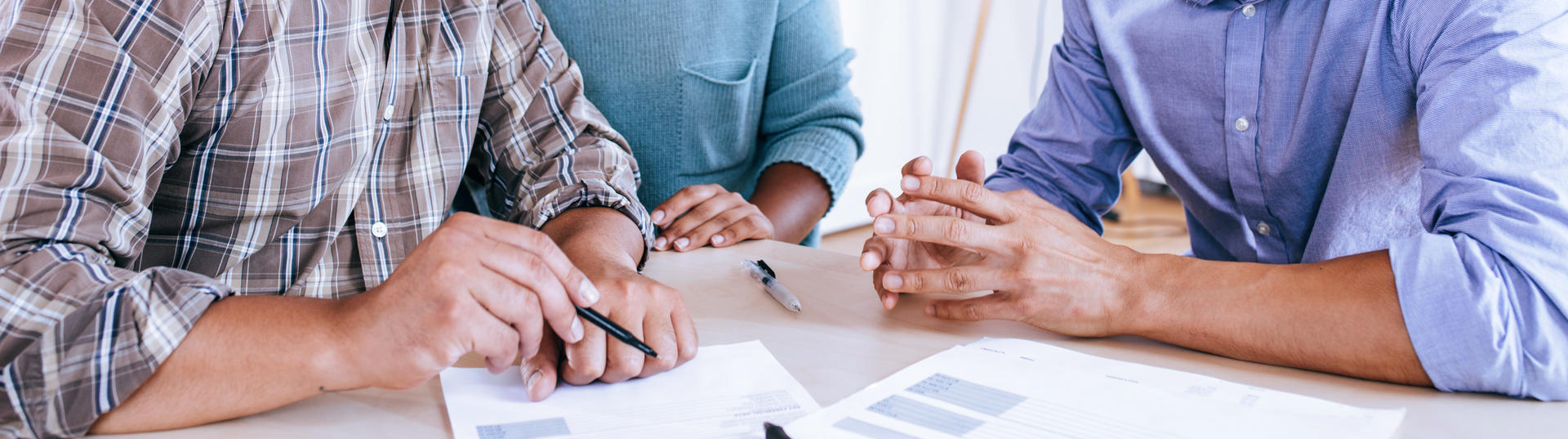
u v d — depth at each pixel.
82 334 0.57
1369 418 0.58
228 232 0.91
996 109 3.65
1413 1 0.85
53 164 0.66
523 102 1.13
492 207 1.22
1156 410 0.60
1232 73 1.06
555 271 0.65
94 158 0.68
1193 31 1.08
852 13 3.32
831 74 1.61
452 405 0.63
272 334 0.60
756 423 0.59
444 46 1.03
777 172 1.55
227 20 0.84
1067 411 0.59
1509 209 0.66
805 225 1.50
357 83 0.94
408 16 1.00
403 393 0.65
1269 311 0.69
